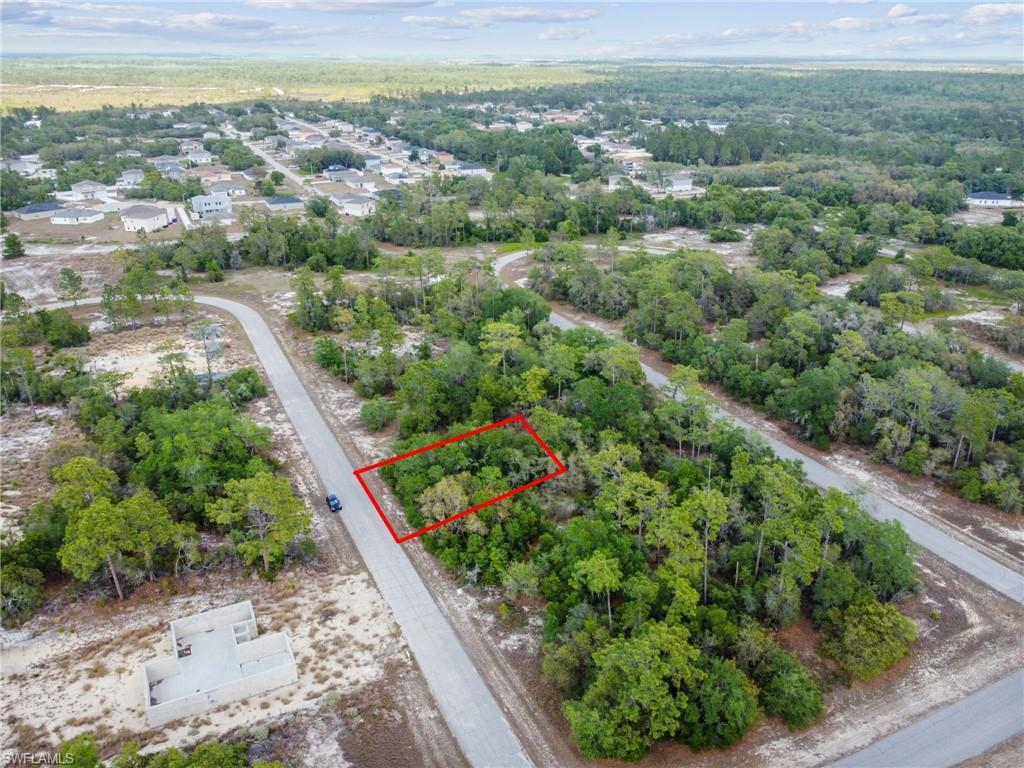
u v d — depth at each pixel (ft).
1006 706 135.03
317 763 123.24
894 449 218.59
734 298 338.13
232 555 172.65
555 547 166.61
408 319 336.90
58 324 303.89
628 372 246.88
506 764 123.95
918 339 273.13
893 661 142.10
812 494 177.99
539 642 150.51
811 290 326.65
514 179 619.67
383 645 149.59
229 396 249.55
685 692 132.36
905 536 161.27
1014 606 160.66
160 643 148.66
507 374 252.62
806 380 239.50
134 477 190.60
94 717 131.03
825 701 136.67
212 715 132.05
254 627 150.61
